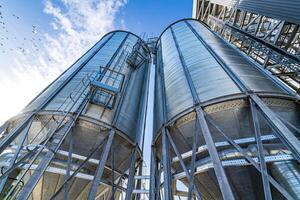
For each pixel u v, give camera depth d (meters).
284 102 9.52
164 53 19.72
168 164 9.41
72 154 10.60
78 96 12.32
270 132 9.06
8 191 8.28
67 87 13.36
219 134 9.63
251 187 8.62
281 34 13.53
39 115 11.08
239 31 19.42
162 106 13.06
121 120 12.83
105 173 12.16
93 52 18.80
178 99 11.65
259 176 8.61
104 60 16.91
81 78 14.16
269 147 8.33
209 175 9.63
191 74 12.70
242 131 9.43
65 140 10.81
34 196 10.03
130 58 18.25
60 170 10.02
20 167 8.79
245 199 8.62
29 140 10.98
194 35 18.89
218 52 14.09
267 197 5.96
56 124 10.89
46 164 8.01
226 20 24.53
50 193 10.28
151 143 12.59
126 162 12.91
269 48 14.32
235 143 8.12
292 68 11.95
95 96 12.95
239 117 9.52
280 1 12.42
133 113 14.60
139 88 17.92
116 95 13.30
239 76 10.79
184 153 10.82
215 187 9.64
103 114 12.19
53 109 11.37
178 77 13.54
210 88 10.68
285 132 7.31
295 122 9.30
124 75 15.18
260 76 11.24
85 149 11.34
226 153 9.06
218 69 11.90
